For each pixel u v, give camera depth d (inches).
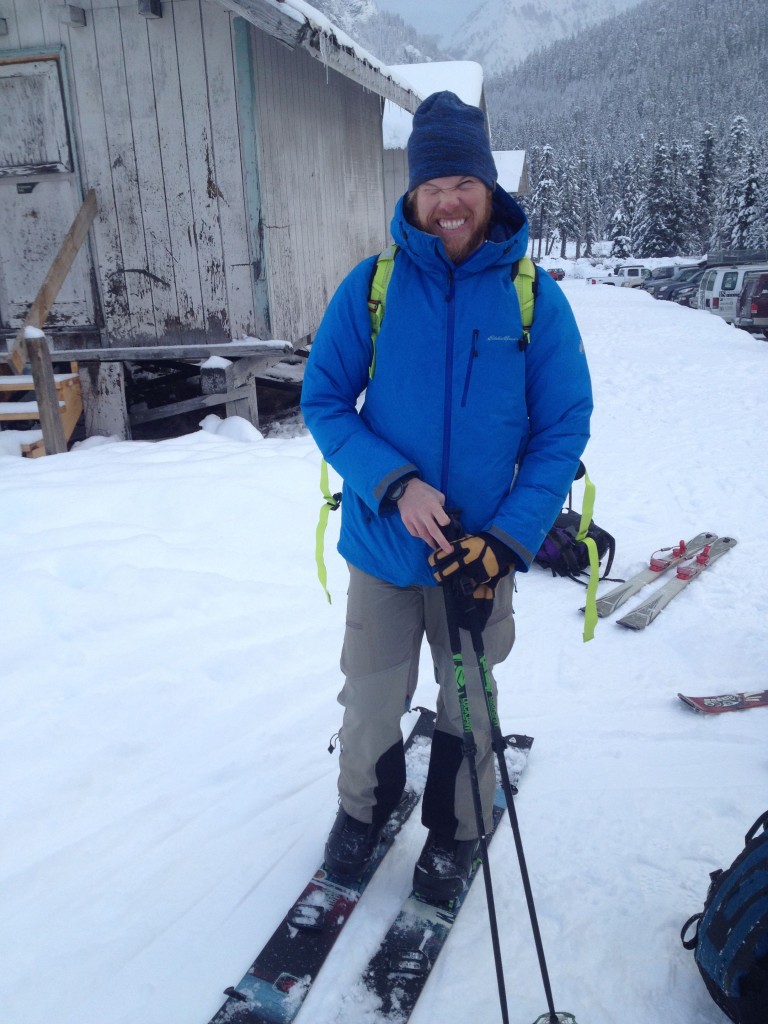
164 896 85.3
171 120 259.6
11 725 108.7
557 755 109.5
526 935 80.0
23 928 80.9
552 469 72.2
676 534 198.1
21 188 274.4
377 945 78.1
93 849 91.4
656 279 1269.7
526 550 70.5
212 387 261.0
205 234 267.7
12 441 240.2
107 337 282.5
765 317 663.8
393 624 78.4
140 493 176.6
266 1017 70.1
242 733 113.4
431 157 68.1
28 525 161.6
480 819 67.3
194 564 154.3
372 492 71.2
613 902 83.9
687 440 291.1
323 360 76.5
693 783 103.3
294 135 304.7
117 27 254.4
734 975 65.0
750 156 2364.7
